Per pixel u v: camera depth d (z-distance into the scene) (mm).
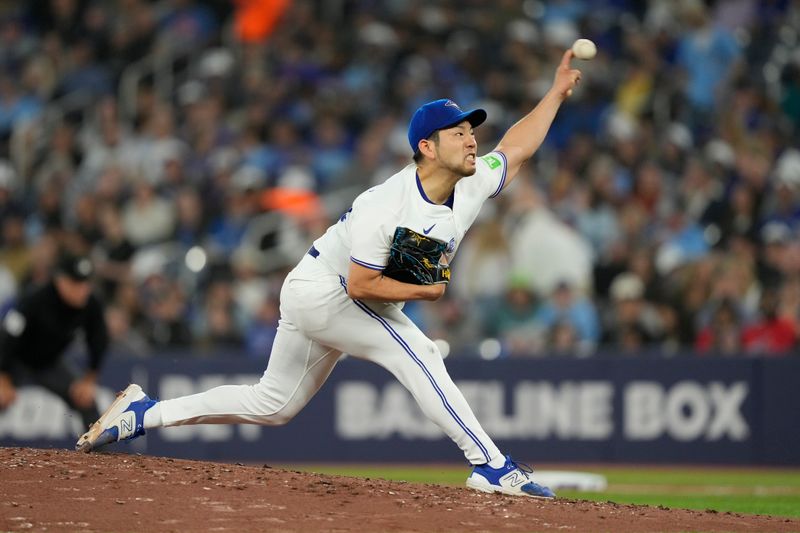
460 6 61156
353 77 57906
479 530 19219
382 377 44906
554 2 62000
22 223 51344
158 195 50719
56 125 57844
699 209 50844
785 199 50156
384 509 20203
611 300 46781
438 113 20562
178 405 22875
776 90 59312
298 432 45062
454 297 47875
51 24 63125
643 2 62438
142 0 63125
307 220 49000
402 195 20656
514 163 22484
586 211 50031
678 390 44438
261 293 47219
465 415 21500
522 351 45500
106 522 19000
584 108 55938
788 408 44000
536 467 44094
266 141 54844
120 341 45500
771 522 21484
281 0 61562
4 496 20078
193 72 60312
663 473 42531
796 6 62219
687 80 58656
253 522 19219
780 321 45281
